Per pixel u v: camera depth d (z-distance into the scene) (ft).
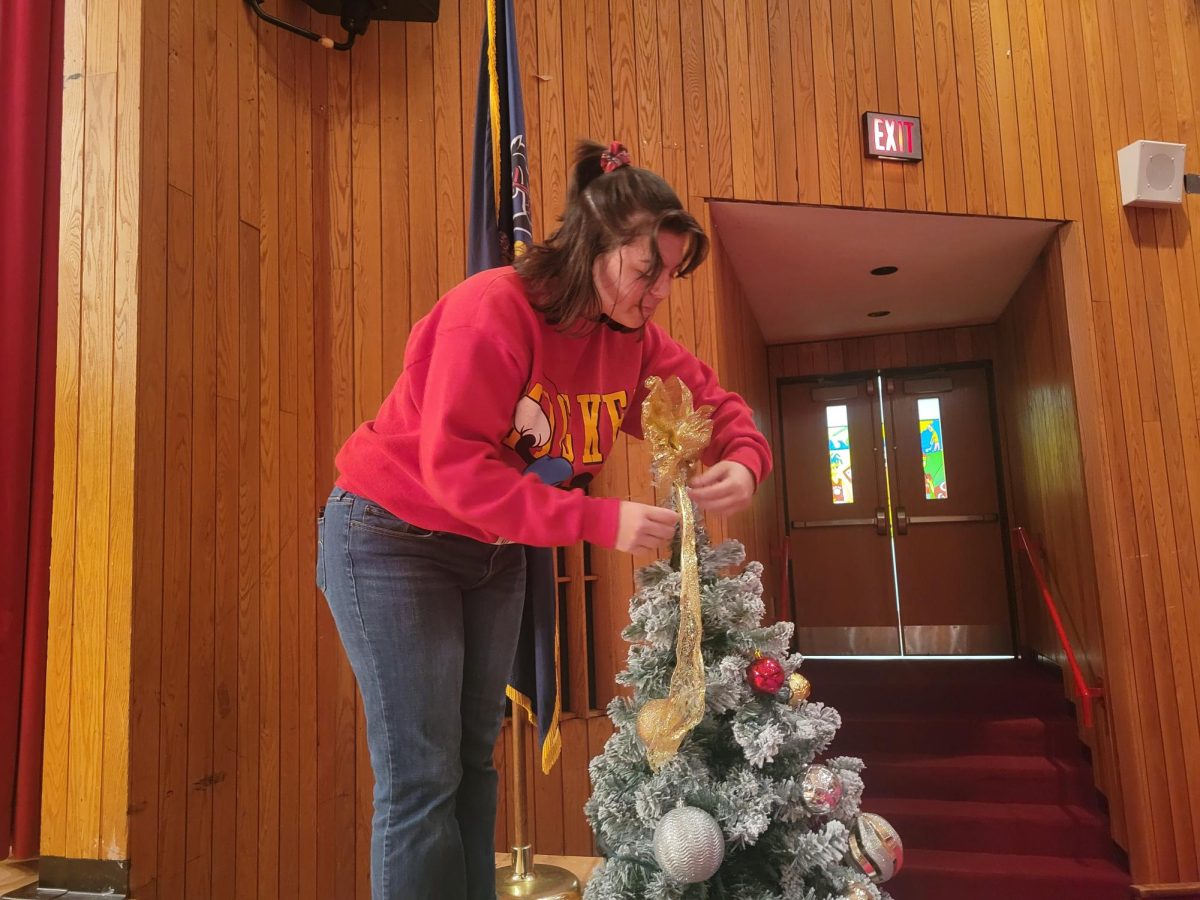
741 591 3.79
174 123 6.97
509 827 8.73
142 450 6.35
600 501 3.21
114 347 6.38
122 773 5.98
